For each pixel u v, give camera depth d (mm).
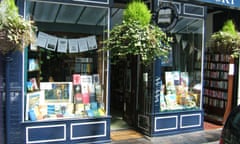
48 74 5598
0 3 4598
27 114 5316
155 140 6195
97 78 5938
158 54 5270
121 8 6480
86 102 5914
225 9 7559
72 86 5816
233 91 7727
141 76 6754
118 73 8258
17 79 5148
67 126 5520
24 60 5227
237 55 6832
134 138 6332
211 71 8180
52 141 5430
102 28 5867
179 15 6527
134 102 7027
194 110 6840
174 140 6227
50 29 5547
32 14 5332
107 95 5910
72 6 5594
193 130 6836
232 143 2604
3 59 5012
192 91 7016
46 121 5367
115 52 5266
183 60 6820
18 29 4375
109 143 5871
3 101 5098
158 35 5266
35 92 5457
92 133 5727
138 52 5066
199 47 6957
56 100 5680
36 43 5414
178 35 6703
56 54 5645
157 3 6191
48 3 5398
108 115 5906
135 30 5082
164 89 6594
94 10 5762
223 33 6812
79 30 5777
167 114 6461
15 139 5172
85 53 5867
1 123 5102
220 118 7734
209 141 6223
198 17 6789
